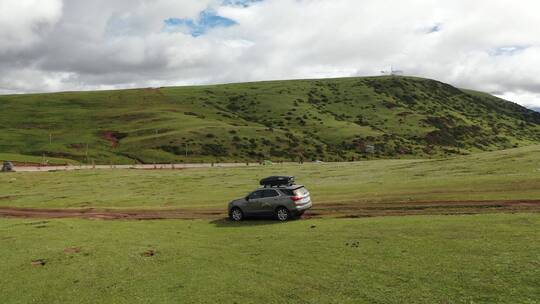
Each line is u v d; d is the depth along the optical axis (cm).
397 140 17762
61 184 6300
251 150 14812
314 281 1449
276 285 1448
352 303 1247
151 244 2200
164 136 15688
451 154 16700
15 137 16488
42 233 2644
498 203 2605
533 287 1221
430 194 3203
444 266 1458
